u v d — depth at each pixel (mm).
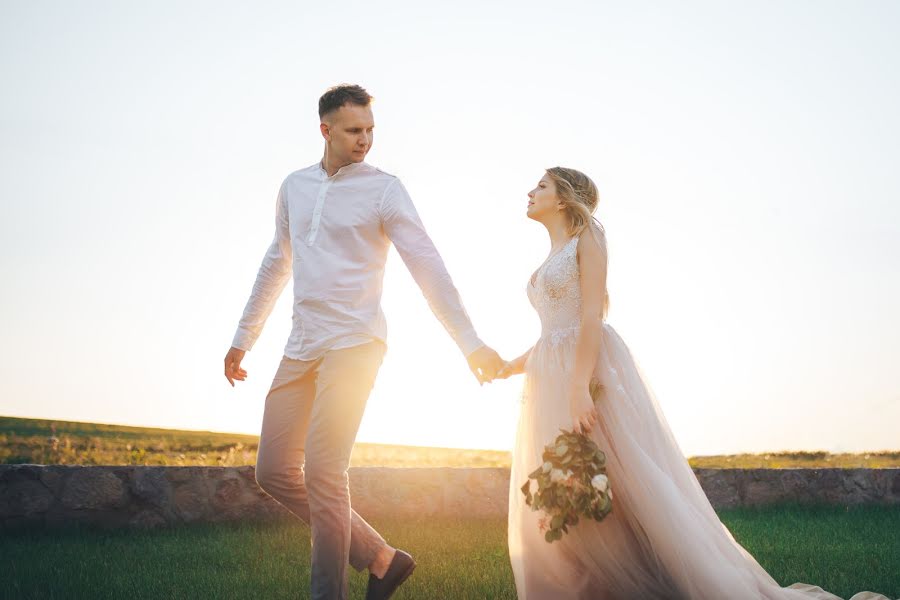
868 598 3824
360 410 3430
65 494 5742
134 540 5527
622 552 3395
